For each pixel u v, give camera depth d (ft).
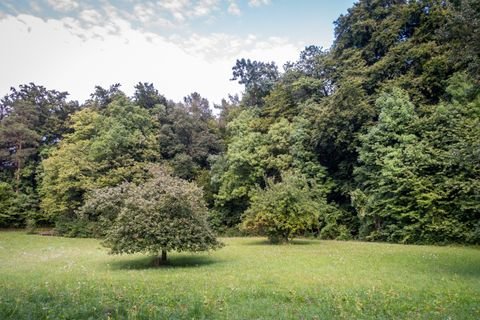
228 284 27.50
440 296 22.95
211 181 105.40
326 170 89.20
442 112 67.46
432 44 77.30
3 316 16.21
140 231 41.63
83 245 74.54
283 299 21.98
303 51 120.16
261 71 138.31
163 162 111.65
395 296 22.79
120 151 104.78
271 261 42.52
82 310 17.66
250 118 111.24
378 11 92.53
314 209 70.74
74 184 101.09
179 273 34.73
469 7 32.50
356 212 82.89
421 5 83.82
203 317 17.24
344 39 99.96
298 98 107.86
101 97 128.67
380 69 84.58
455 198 62.59
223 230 101.09
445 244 63.21
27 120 129.70
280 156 93.66
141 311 17.75
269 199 70.79
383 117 73.36
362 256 46.37
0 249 66.23
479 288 25.75
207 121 131.03
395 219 71.41
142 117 112.37
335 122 80.94
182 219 43.27
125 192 50.70
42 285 27.20
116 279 31.07
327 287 26.11
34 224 110.42
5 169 128.98
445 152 63.72
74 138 113.39
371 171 75.66
